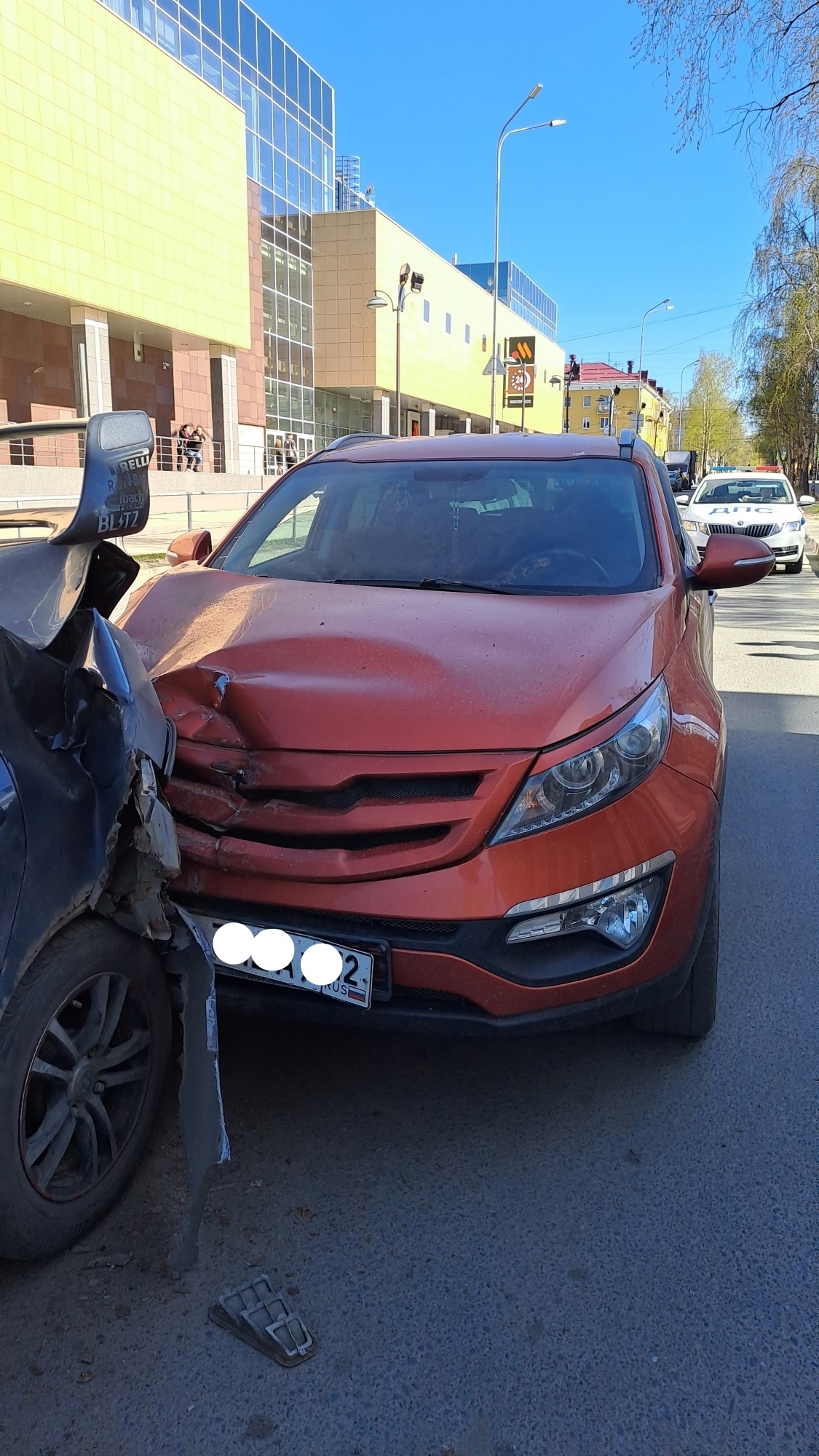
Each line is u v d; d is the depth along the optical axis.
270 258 39.97
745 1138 2.67
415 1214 2.37
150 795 2.18
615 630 2.85
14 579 2.20
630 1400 1.90
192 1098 2.30
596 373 112.81
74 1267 2.19
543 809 2.34
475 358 60.09
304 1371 1.96
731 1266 2.23
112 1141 2.28
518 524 3.68
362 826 2.32
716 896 2.88
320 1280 2.17
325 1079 2.91
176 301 29.42
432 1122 2.72
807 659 9.68
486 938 2.30
